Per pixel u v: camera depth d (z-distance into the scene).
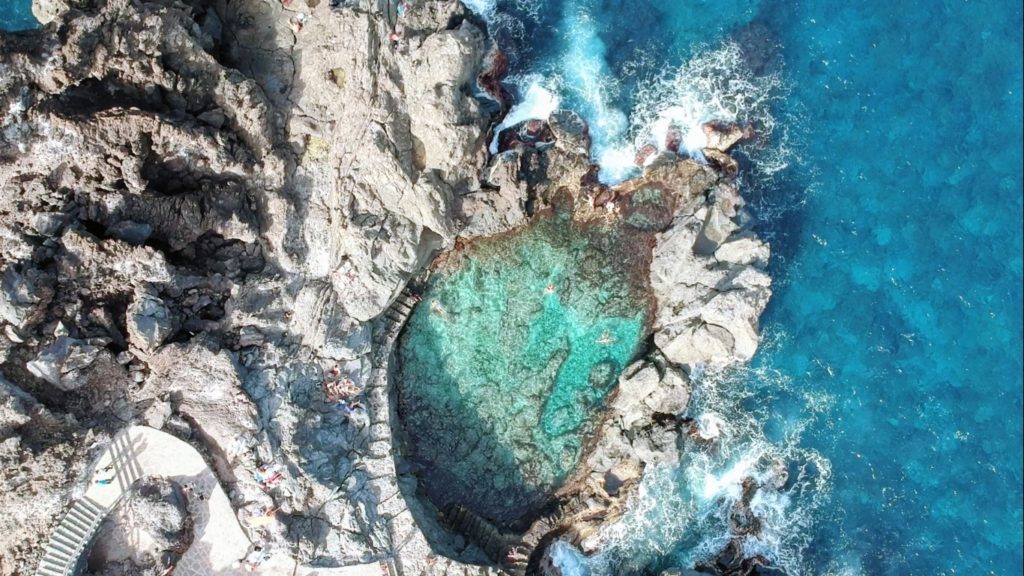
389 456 26.14
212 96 24.81
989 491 28.38
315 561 24.88
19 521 22.78
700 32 28.52
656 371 27.44
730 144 28.09
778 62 28.45
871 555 28.38
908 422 28.42
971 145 28.25
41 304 22.94
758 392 28.47
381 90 25.81
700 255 27.59
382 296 26.38
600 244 28.25
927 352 28.34
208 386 24.72
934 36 28.47
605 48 28.52
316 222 26.38
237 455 24.56
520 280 28.23
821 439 28.50
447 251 28.19
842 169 28.58
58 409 23.33
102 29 22.59
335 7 25.95
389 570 25.31
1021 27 28.19
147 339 23.80
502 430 28.16
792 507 28.41
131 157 22.98
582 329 28.28
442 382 28.11
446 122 25.28
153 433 24.16
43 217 22.84
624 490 28.23
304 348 26.02
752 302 26.67
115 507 23.58
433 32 26.66
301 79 26.34
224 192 25.20
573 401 28.25
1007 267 28.27
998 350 28.25
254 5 26.53
